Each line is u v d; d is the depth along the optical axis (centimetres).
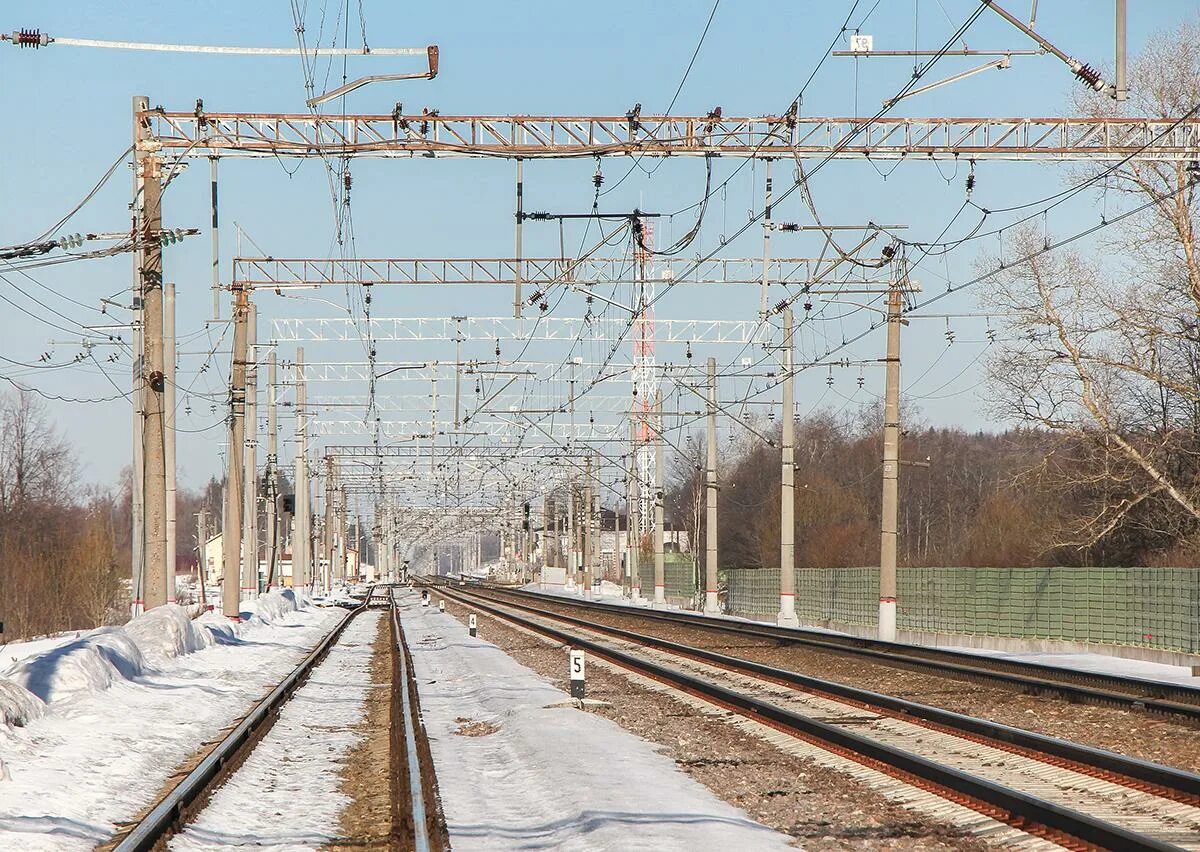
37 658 4006
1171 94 7369
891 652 6088
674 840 1922
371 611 13900
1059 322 7506
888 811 2208
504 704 4041
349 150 4778
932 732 3162
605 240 5503
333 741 3409
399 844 1967
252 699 4550
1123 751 2816
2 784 2470
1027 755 2703
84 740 3144
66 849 1994
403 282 6675
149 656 5212
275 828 2231
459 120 4759
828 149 4834
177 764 3005
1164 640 5894
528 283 6569
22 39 4159
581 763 2705
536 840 2047
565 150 4762
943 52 3525
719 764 2802
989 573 7594
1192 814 2083
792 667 5509
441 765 2869
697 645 6988
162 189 4900
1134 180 7194
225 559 7756
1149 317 7400
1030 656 6166
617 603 14350
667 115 4806
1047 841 1898
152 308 5253
